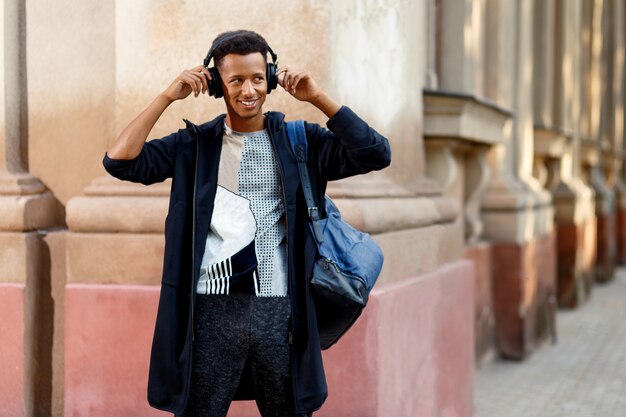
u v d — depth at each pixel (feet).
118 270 12.59
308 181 8.77
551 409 19.69
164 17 12.78
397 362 13.01
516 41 27.76
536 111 33.37
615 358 25.91
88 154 13.37
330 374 12.10
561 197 36.94
